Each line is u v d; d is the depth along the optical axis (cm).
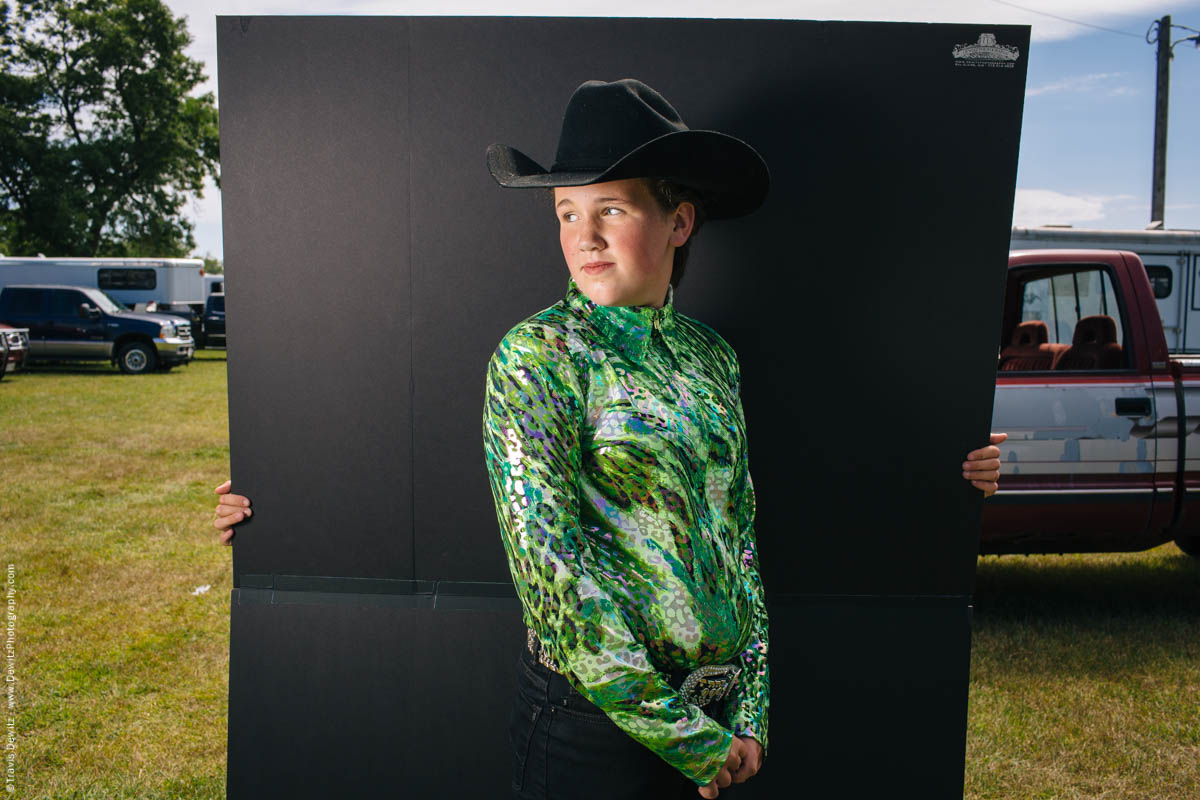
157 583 414
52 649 334
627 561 103
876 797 180
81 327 1469
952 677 180
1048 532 369
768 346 171
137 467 702
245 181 166
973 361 173
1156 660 338
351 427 170
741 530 124
